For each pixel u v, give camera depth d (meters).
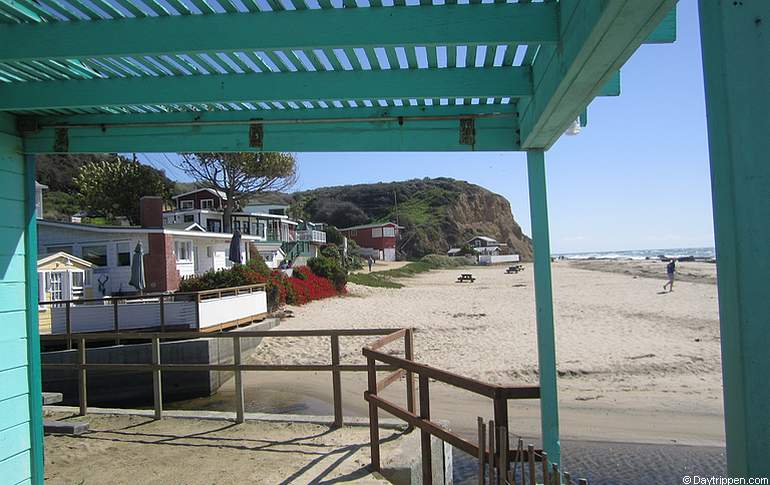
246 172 33.69
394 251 77.69
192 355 11.88
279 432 5.51
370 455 4.73
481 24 2.69
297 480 4.25
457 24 2.70
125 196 37.41
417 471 4.46
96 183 37.59
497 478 2.85
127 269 20.64
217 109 4.10
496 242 95.62
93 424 6.01
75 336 6.42
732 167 1.35
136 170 37.97
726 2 1.37
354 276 39.34
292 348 15.14
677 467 7.09
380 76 3.37
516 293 31.53
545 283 3.84
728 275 1.37
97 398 11.75
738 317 1.34
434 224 94.81
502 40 2.67
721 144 1.38
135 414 6.35
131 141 4.12
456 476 6.97
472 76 3.36
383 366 5.12
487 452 2.99
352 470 4.42
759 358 1.32
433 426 3.45
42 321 15.89
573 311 21.41
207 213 33.84
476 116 3.98
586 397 10.18
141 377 11.88
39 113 4.04
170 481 4.36
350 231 79.69
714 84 1.40
